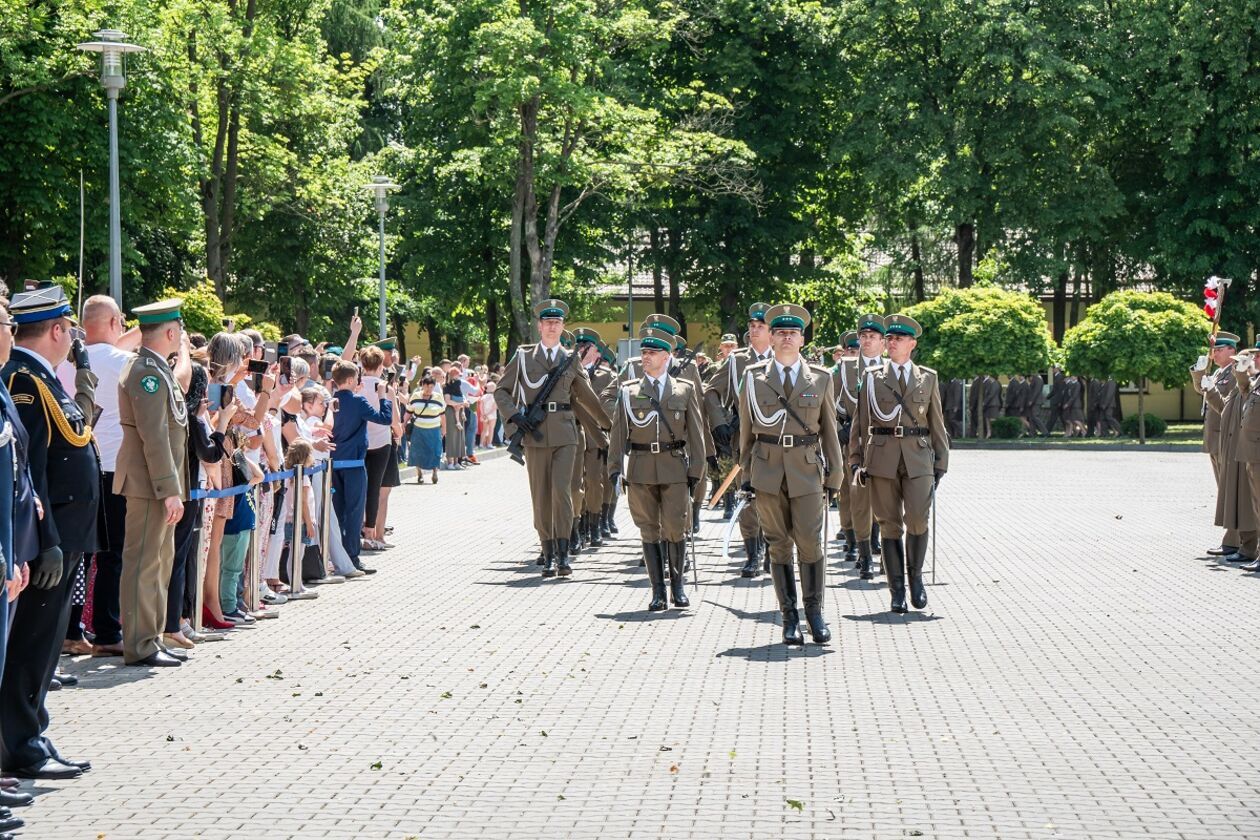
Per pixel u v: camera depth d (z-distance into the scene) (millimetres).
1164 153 50031
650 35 42688
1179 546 17016
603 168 41156
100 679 9430
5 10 31172
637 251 51375
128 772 7188
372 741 7781
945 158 47812
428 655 10258
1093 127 49719
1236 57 47688
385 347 18594
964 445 42312
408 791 6820
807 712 8414
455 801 6645
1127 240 52531
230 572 11484
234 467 11328
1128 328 41406
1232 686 9180
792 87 49250
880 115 48344
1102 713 8406
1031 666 9836
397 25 43500
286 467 12969
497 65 38844
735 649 10484
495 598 13078
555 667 9797
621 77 41875
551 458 14539
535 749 7590
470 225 47438
